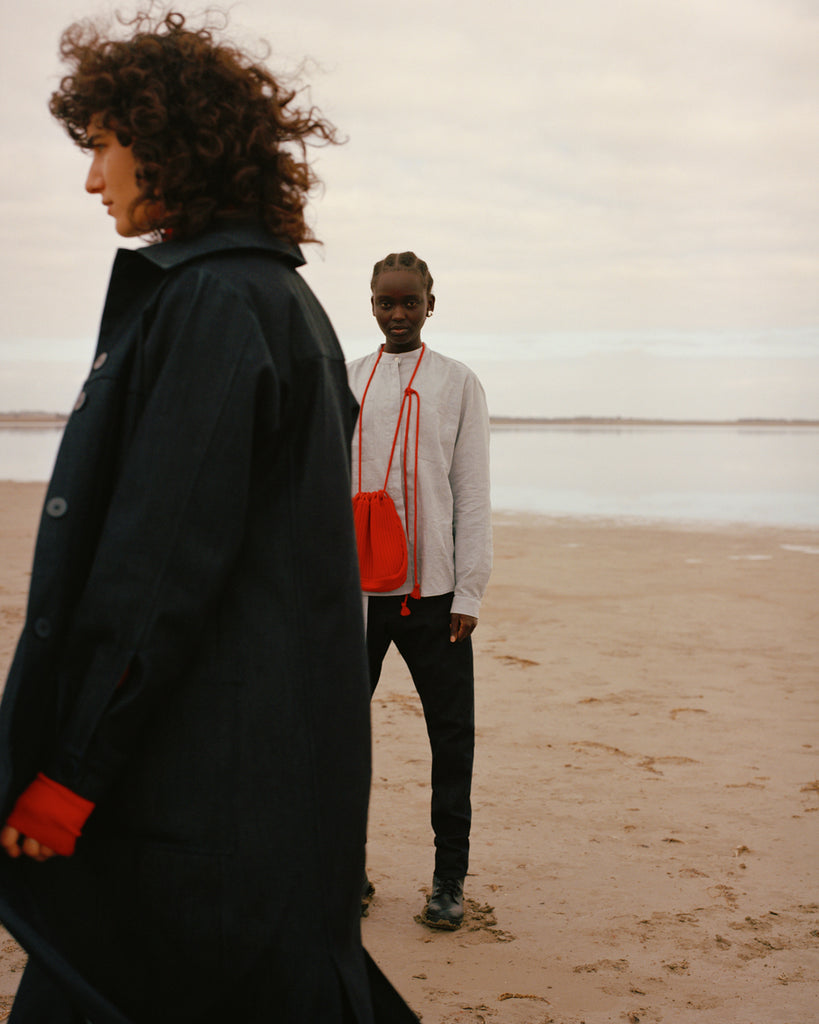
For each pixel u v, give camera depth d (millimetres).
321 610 1358
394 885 3010
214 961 1277
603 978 2441
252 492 1345
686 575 9680
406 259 2848
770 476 28531
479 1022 2236
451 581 2779
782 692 5293
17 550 11062
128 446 1273
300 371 1370
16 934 1200
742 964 2508
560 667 5871
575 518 15992
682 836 3346
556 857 3186
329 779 1331
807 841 3299
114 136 1429
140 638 1191
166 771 1271
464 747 2809
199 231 1395
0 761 1229
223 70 1405
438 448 2797
